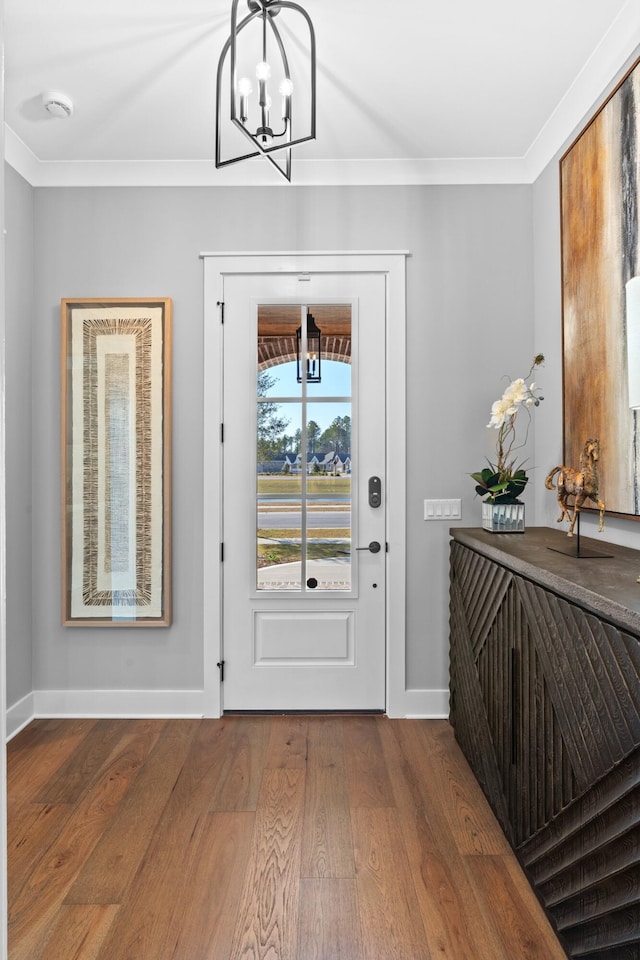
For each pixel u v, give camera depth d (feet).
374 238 9.67
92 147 9.09
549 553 6.38
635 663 3.79
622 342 6.61
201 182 9.66
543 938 5.13
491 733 7.05
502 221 9.68
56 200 9.70
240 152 9.27
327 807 7.07
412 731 9.15
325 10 6.38
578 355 7.78
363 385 9.77
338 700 9.78
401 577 9.66
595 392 7.29
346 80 7.59
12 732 9.00
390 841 6.44
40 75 7.47
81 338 9.66
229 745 8.67
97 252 9.69
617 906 4.02
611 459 6.91
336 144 9.06
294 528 9.80
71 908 5.47
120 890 5.70
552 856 5.13
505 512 8.25
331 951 4.99
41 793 7.39
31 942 5.08
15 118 8.38
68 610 9.67
